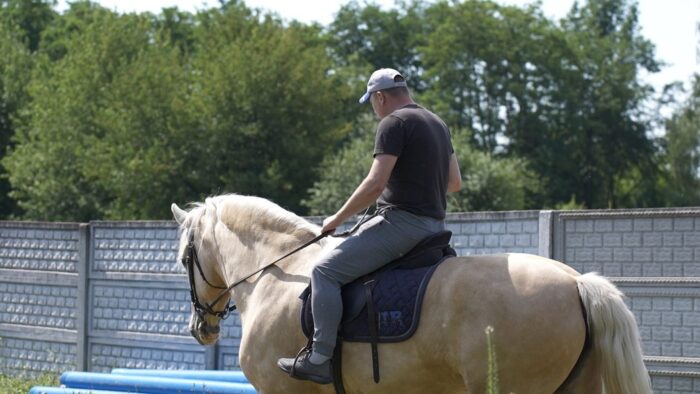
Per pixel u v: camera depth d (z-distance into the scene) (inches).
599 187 2519.7
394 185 253.9
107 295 569.3
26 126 1941.4
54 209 1833.2
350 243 254.7
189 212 319.9
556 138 2485.2
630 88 2546.8
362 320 250.8
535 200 2308.1
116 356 563.5
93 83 1893.5
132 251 558.6
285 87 1797.5
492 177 1603.1
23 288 615.2
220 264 303.4
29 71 2031.3
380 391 250.2
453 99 2511.1
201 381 392.2
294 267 278.2
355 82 2393.0
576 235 404.8
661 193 2534.5
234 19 1979.6
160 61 1873.8
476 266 241.1
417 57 2805.1
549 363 230.2
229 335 514.6
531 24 2539.4
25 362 611.8
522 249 420.5
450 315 237.0
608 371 228.1
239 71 1785.2
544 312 229.5
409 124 252.2
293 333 267.3
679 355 377.4
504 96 2503.7
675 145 2229.3
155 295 546.6
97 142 1815.9
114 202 1825.8
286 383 269.4
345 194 1563.7
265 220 292.5
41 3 2741.1
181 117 1775.3
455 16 2534.5
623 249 392.2
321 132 1827.0
